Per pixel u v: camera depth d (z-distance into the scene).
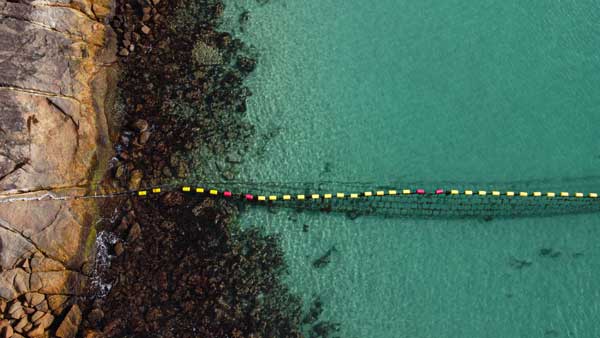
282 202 18.66
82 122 18.02
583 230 18.72
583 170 19.47
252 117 19.59
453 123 20.00
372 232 18.50
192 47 20.09
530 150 19.72
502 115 20.12
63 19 18.30
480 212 18.88
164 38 20.12
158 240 17.70
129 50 19.80
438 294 17.86
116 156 18.62
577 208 18.97
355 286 17.84
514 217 18.81
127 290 17.05
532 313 17.67
